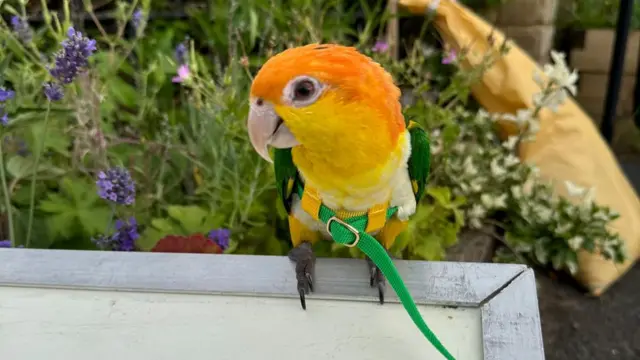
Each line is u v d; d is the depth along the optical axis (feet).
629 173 7.21
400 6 5.48
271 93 1.93
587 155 5.59
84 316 2.19
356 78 1.91
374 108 1.96
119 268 2.31
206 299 2.21
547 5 6.68
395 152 2.15
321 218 2.39
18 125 3.94
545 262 5.34
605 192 5.54
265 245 4.02
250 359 2.04
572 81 4.84
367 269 2.27
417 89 4.79
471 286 2.09
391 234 2.78
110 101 4.58
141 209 4.09
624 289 5.59
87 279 2.28
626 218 5.55
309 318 2.12
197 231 3.84
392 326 2.06
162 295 2.23
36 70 4.93
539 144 5.60
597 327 5.18
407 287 2.12
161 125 4.60
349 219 2.34
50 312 2.21
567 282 5.64
